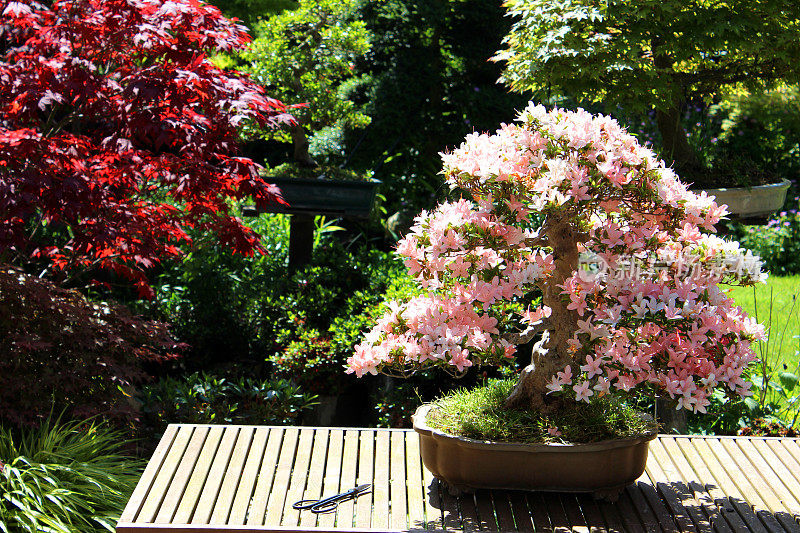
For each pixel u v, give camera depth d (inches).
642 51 168.4
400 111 240.2
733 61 173.8
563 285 79.8
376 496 79.4
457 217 76.7
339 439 95.3
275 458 89.2
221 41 133.2
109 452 134.3
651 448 94.0
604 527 74.8
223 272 194.7
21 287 128.3
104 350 138.4
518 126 82.4
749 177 178.5
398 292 157.0
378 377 167.0
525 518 76.1
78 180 118.5
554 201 73.6
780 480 85.0
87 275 203.6
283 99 188.9
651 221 80.8
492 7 236.1
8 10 122.4
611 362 74.8
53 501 107.1
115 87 129.5
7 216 116.3
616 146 77.6
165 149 166.2
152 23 128.9
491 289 79.0
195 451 90.2
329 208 182.1
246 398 159.3
